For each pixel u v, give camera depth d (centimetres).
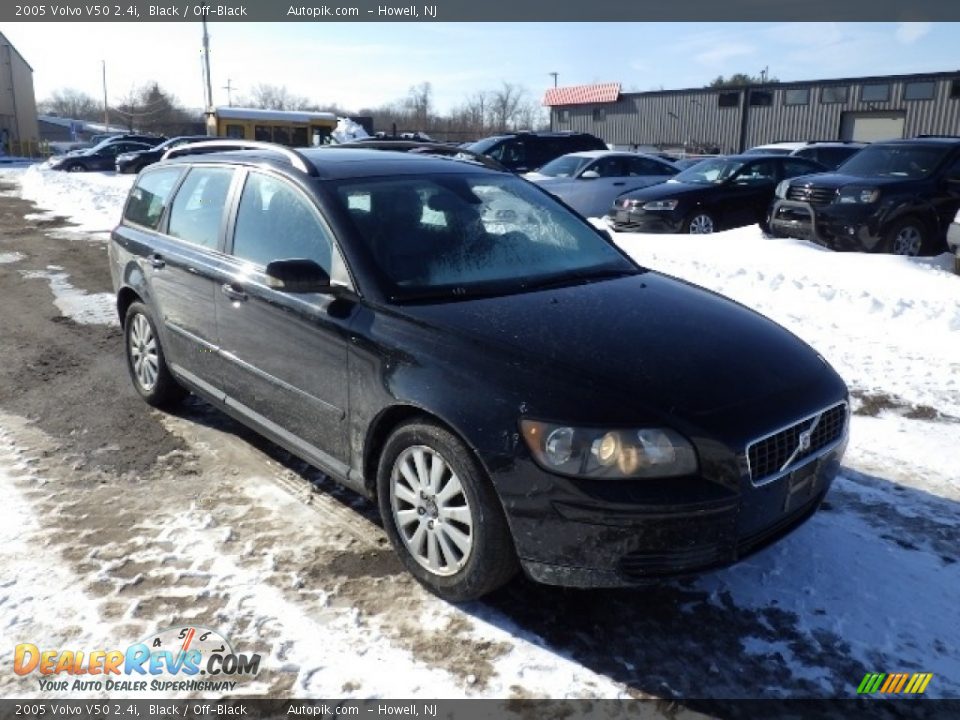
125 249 541
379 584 338
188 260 461
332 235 374
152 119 7962
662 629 311
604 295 373
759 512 296
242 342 419
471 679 284
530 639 305
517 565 311
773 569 348
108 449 467
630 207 1338
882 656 296
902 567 350
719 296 410
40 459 452
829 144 1755
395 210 394
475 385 303
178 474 435
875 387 570
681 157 3625
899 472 441
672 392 294
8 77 6356
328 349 359
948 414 525
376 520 389
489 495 299
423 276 364
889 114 3891
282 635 304
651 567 285
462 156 518
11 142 5906
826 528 382
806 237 1134
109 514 391
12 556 352
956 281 850
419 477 326
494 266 387
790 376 323
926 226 1077
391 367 329
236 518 389
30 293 888
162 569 345
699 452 284
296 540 370
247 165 447
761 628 311
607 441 280
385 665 290
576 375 297
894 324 715
